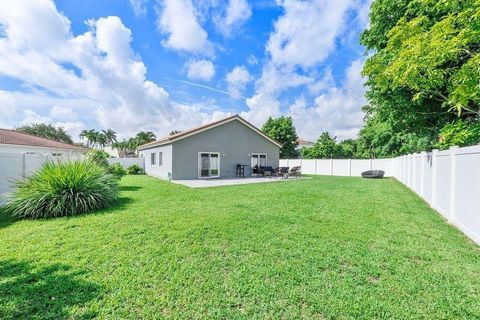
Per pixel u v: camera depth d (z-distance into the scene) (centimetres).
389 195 970
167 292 272
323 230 489
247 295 266
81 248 393
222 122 1867
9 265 335
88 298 262
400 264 338
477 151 409
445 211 592
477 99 548
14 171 747
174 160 1645
